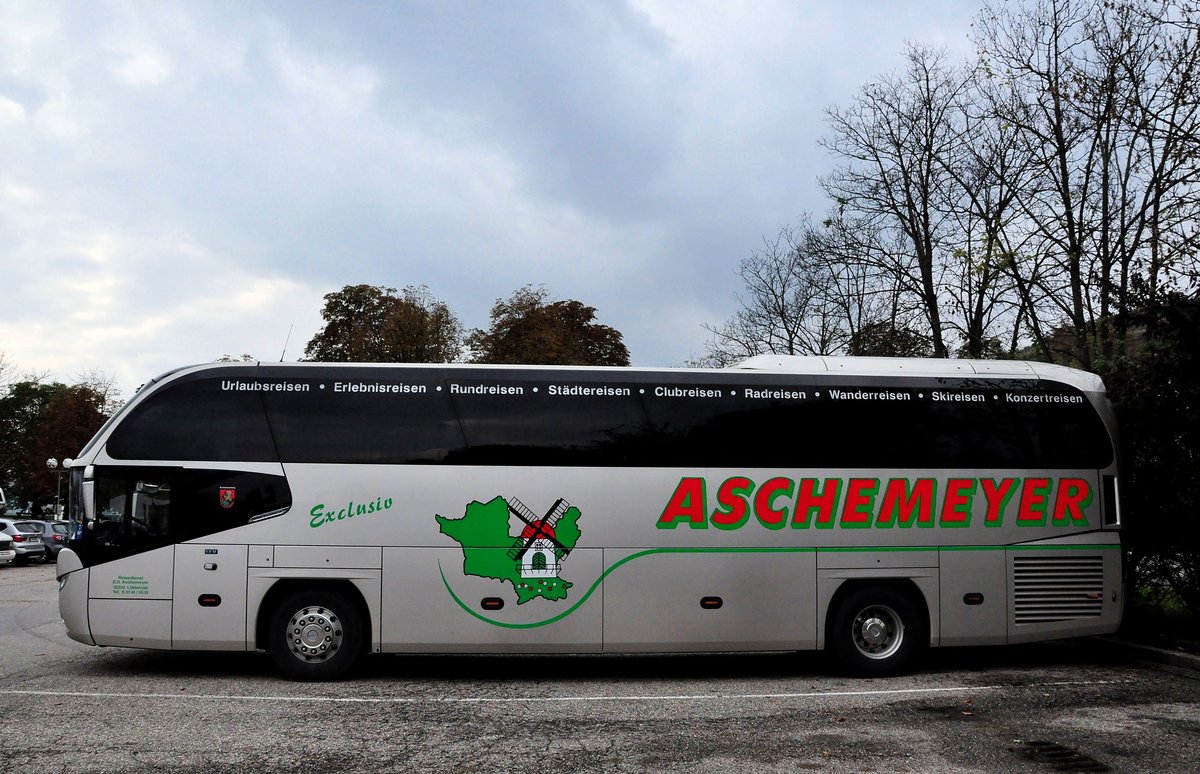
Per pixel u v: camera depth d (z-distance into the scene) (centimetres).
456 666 1041
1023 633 993
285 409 955
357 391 963
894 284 2380
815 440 988
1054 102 1870
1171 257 1222
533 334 3944
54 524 3656
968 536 995
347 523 934
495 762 631
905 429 1002
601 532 950
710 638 952
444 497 942
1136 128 1540
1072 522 1014
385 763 628
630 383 984
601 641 942
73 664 1033
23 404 6931
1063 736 706
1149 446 1059
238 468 940
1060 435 1027
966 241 1947
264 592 923
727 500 966
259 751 655
